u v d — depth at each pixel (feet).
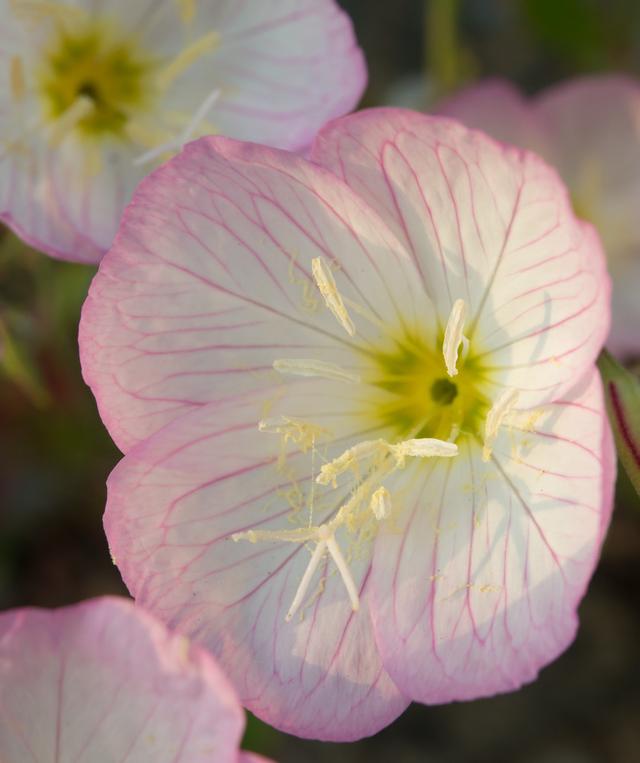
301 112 0.95
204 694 0.81
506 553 0.86
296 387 0.88
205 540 0.87
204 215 0.86
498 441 0.87
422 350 0.89
